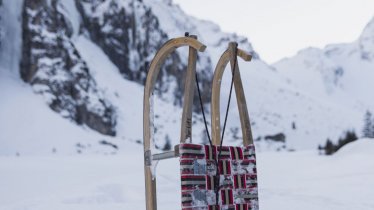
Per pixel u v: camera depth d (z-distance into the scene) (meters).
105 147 68.88
